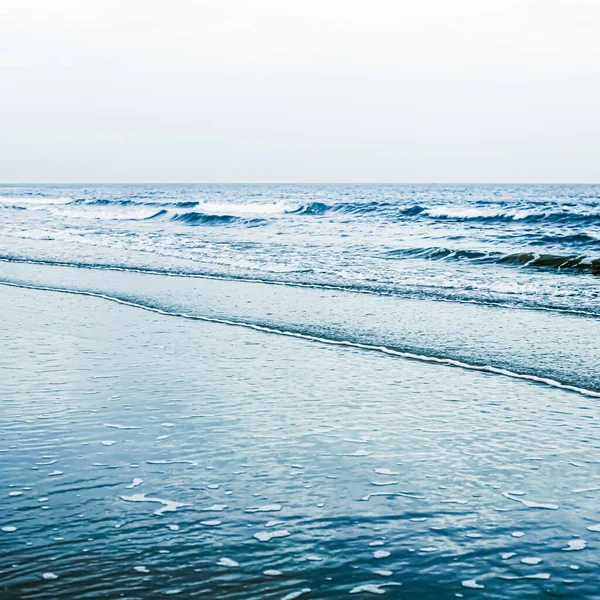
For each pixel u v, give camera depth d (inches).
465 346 321.1
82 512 152.9
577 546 137.0
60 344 330.3
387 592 121.7
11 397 241.6
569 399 239.1
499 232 999.6
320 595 120.9
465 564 131.0
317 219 1370.6
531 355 302.2
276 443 196.2
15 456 186.1
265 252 752.3
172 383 260.4
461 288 494.9
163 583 124.7
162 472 175.0
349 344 329.4
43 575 127.6
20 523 148.0
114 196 3427.7
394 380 266.1
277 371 279.7
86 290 507.8
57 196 3634.4
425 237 947.3
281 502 158.2
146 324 381.4
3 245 882.1
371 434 204.2
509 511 153.2
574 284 505.4
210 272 600.4
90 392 247.8
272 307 429.1
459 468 178.2
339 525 147.0
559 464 180.2
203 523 147.9
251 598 119.8
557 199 2573.8
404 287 502.0
